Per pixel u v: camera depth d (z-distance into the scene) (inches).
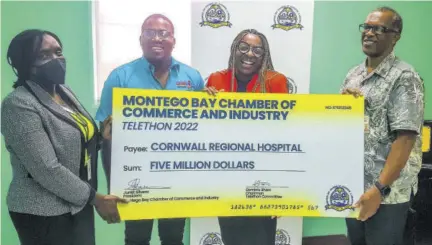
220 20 70.9
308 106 71.9
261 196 72.9
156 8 70.3
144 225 74.9
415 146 71.9
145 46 70.3
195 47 71.1
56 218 65.5
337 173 72.6
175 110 70.4
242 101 71.3
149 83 70.7
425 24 72.1
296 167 72.7
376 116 70.9
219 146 71.6
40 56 65.6
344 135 72.1
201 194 72.1
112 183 69.5
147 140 70.1
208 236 76.5
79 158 65.5
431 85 73.4
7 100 62.3
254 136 71.9
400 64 70.4
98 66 69.4
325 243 78.0
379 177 71.8
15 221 65.7
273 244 77.6
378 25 70.8
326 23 72.4
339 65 73.2
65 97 66.9
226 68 71.7
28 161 61.4
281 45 71.7
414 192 73.5
